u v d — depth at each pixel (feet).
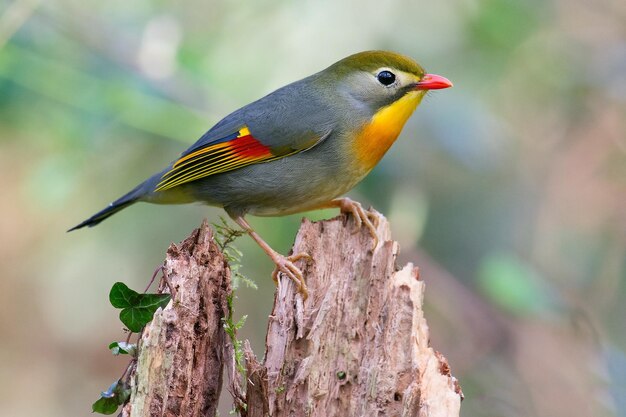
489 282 37.09
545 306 37.45
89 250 44.83
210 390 21.22
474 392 40.27
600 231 43.65
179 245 21.56
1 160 46.34
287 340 21.86
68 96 39.17
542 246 43.06
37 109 40.29
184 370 20.45
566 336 40.88
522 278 37.09
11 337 46.91
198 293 20.94
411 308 21.13
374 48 40.14
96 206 43.11
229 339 21.36
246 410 21.11
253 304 41.24
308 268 23.34
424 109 40.47
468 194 42.29
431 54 40.86
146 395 20.20
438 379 20.33
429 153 40.75
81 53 40.14
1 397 46.37
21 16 37.27
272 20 40.52
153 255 43.32
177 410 20.42
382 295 21.80
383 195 39.88
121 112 38.83
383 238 24.99
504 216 42.75
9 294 46.75
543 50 43.19
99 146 40.27
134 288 43.24
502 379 40.57
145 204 43.06
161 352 20.26
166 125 38.40
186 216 42.93
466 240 42.22
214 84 39.96
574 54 44.04
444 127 40.34
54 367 47.09
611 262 43.37
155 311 21.06
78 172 39.88
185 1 41.78
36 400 46.57
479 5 41.45
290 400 21.27
